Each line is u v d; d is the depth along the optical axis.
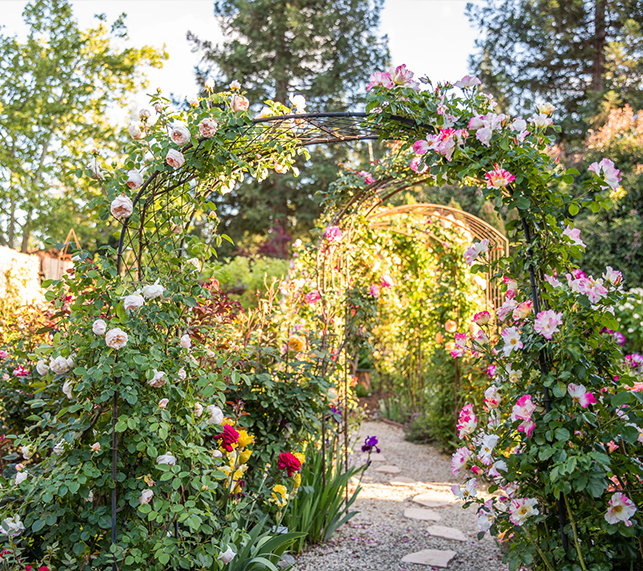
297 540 3.21
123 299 2.19
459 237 6.08
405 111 2.50
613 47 12.66
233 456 2.55
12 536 2.04
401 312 7.61
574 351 2.04
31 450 2.28
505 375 2.42
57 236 11.99
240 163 2.49
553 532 2.16
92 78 12.86
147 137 2.43
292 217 16.47
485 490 4.48
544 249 2.30
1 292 5.33
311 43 16.06
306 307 4.47
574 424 2.06
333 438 3.95
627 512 1.93
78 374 2.16
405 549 3.36
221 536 2.31
